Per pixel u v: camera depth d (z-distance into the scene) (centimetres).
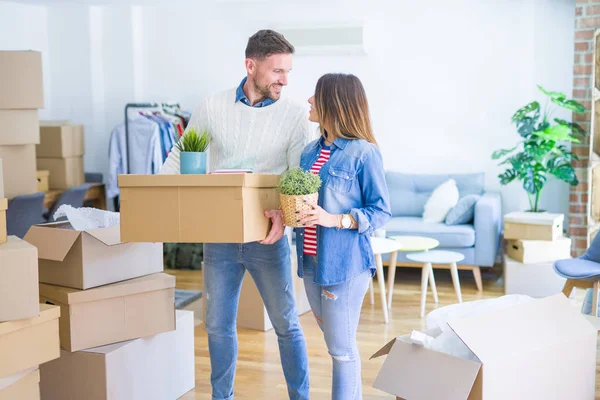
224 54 699
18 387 242
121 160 687
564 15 610
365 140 241
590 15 567
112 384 276
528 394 235
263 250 262
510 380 228
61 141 632
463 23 635
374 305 507
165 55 714
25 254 236
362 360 378
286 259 267
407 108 657
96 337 280
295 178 225
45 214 598
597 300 396
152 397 303
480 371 221
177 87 713
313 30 660
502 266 617
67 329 273
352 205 240
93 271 278
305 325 454
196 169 235
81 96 723
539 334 243
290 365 276
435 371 229
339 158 240
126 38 713
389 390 238
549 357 241
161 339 309
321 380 350
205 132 244
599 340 393
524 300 281
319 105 244
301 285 484
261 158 266
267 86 260
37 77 512
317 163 246
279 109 266
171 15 708
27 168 524
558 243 527
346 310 240
